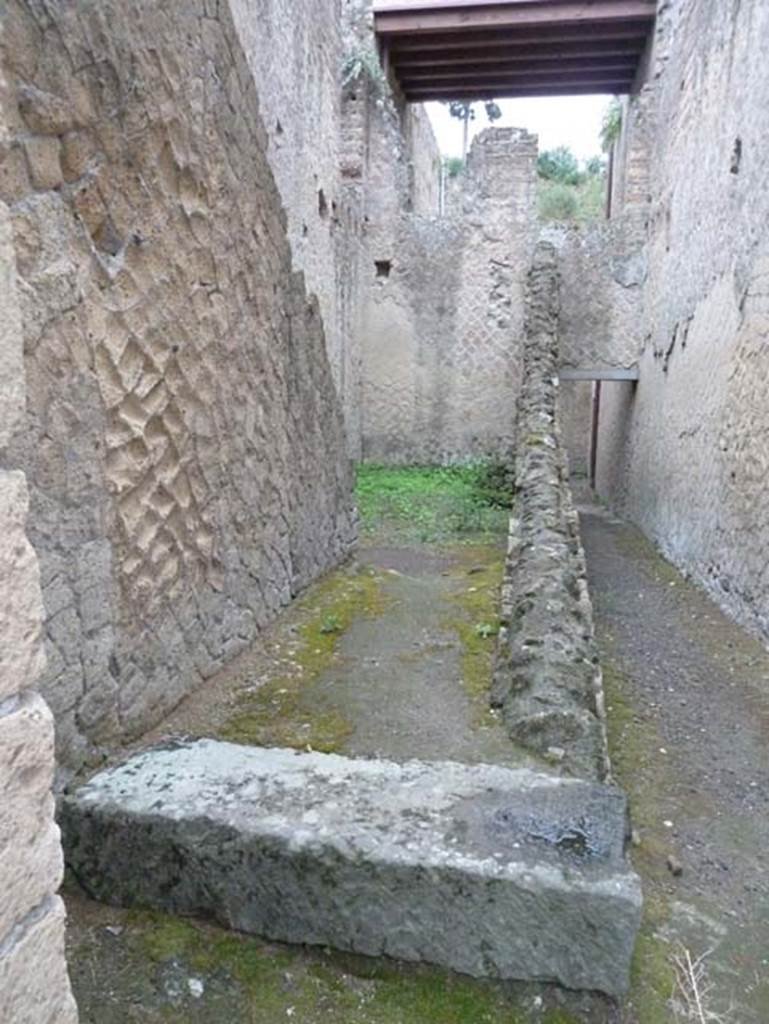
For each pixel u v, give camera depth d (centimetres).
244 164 332
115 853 196
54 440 204
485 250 927
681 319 691
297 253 437
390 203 938
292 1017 172
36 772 106
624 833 192
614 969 174
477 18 889
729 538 516
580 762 244
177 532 279
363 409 972
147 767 219
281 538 404
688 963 201
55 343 203
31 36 187
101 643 229
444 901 178
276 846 184
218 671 319
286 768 218
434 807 198
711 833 270
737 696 391
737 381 510
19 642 102
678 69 733
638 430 895
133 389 244
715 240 580
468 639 376
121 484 238
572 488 1312
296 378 426
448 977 181
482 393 950
